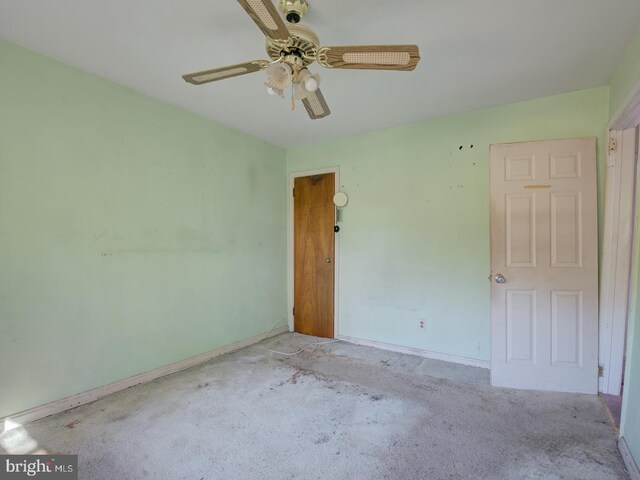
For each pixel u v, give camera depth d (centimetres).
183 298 305
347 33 193
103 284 249
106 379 250
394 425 211
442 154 324
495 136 298
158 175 285
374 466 174
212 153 333
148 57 220
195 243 316
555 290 258
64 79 227
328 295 402
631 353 179
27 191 211
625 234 245
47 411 220
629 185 243
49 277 221
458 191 317
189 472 170
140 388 263
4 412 203
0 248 201
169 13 176
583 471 169
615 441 193
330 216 398
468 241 313
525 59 221
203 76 178
